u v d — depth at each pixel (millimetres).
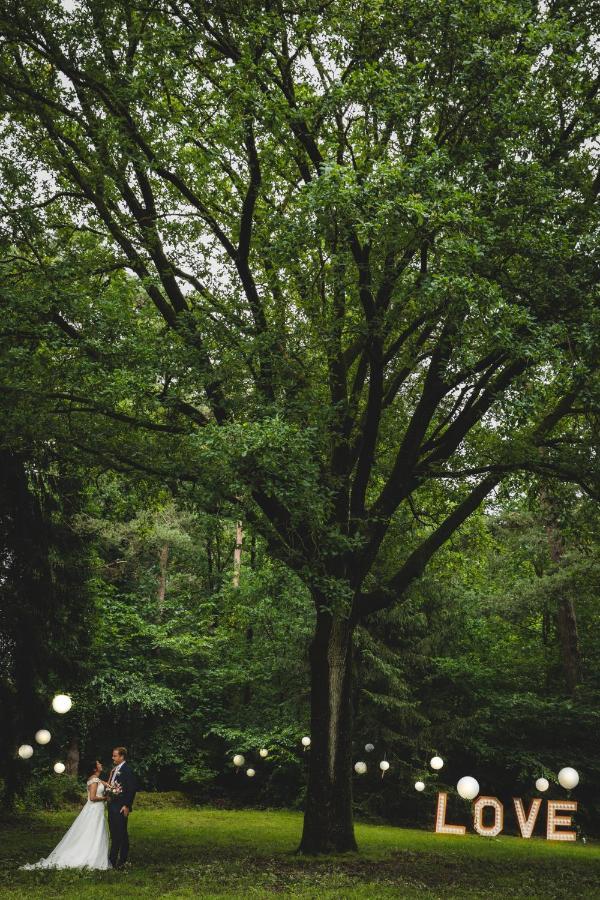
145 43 11141
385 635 23047
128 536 26219
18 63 12555
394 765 21500
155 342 11805
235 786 26078
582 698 22266
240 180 12977
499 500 14766
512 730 22547
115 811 11070
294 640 23750
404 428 15586
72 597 18141
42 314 11352
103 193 12750
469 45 10188
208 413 16875
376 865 11719
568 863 13578
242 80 10633
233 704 27016
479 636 26266
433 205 9352
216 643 27359
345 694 12883
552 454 13578
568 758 22031
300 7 11125
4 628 16234
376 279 11273
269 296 13648
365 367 13961
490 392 12055
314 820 12531
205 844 13820
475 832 20828
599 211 11062
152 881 9836
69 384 11352
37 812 19109
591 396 10547
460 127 11586
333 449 13641
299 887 9633
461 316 10227
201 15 11500
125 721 25656
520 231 10164
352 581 12906
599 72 12484
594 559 20641
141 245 12859
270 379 11984
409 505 17266
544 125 11086
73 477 17688
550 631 28203
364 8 10852
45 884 9438
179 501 12562
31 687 16562
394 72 10984
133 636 26734
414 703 21625
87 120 12453
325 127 12180
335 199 9422
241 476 10344
